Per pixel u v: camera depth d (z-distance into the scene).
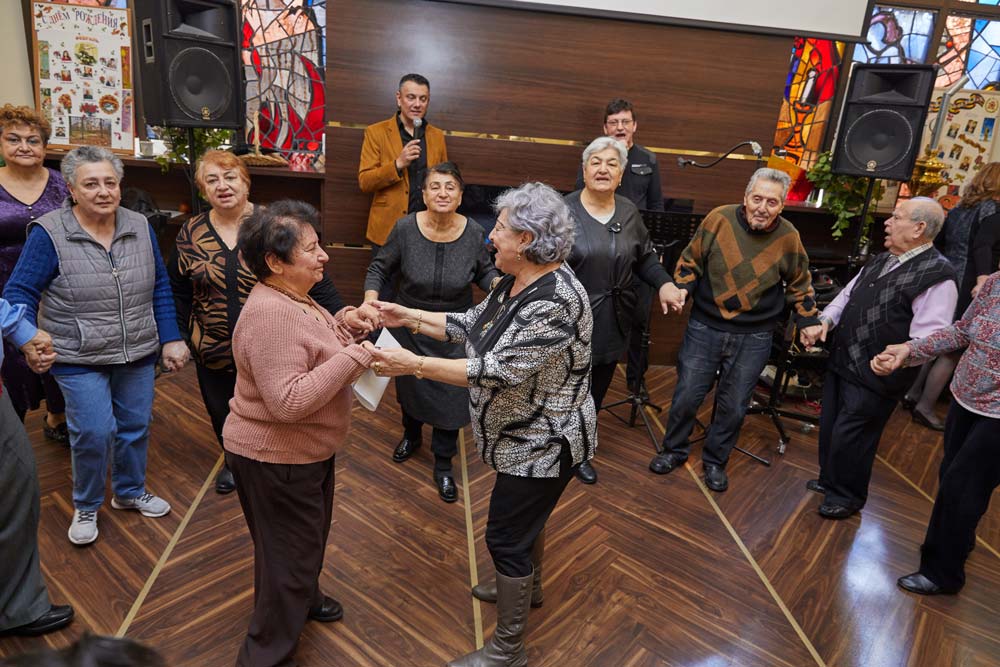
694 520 2.71
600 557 2.42
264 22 4.27
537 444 1.63
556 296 1.55
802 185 4.82
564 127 4.12
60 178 2.70
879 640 2.08
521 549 1.74
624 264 2.71
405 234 2.60
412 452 3.06
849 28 4.12
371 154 3.65
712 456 3.01
